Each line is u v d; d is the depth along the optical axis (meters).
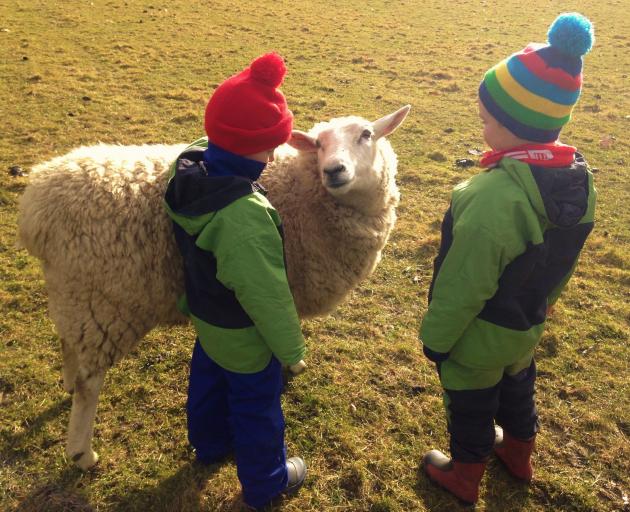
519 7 20.48
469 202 2.39
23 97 9.03
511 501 3.16
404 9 19.64
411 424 3.65
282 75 2.47
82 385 3.11
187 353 4.20
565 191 2.36
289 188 3.58
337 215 3.57
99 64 11.23
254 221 2.37
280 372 2.82
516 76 2.31
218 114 2.42
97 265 2.94
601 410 3.82
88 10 15.63
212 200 2.38
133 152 3.26
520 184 2.31
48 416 3.57
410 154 8.17
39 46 11.94
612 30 16.84
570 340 4.51
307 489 3.19
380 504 3.11
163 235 3.08
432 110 10.02
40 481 3.16
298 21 16.80
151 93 9.75
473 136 8.91
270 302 2.39
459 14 19.14
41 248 2.99
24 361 3.99
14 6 15.20
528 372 2.95
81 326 3.04
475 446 2.90
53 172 3.00
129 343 3.20
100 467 3.26
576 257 2.65
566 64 2.27
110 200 2.97
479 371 2.68
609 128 9.46
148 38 13.53
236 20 16.25
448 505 3.11
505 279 2.46
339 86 11.02
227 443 3.30
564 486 3.22
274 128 2.46
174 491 3.14
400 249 5.75
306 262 3.59
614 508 3.14
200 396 3.04
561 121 2.34
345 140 3.45
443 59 13.53
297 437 3.53
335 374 4.06
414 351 4.34
